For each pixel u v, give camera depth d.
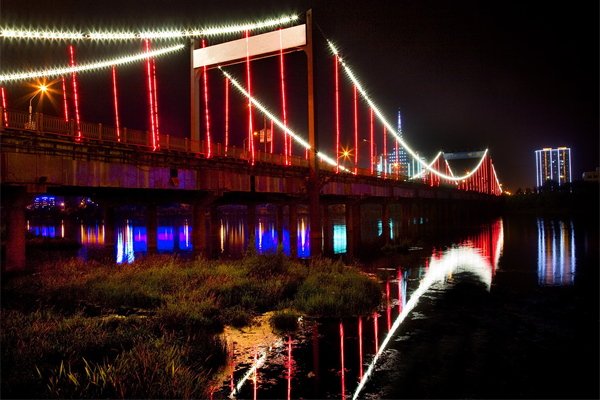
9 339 10.60
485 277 24.89
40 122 18.33
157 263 21.83
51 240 41.59
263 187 31.64
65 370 9.49
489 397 9.97
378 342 13.33
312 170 34.97
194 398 8.89
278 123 42.25
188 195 28.41
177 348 10.73
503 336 14.02
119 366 9.15
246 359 11.91
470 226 74.88
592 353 12.58
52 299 15.79
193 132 35.41
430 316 16.30
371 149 57.25
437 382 10.69
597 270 27.28
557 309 17.47
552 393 10.16
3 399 8.16
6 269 18.86
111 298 16.09
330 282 19.45
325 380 10.72
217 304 15.59
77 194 30.12
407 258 33.41
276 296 17.36
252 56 34.50
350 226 43.81
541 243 44.00
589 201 128.88
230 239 50.91
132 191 28.06
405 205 63.28
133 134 22.52
